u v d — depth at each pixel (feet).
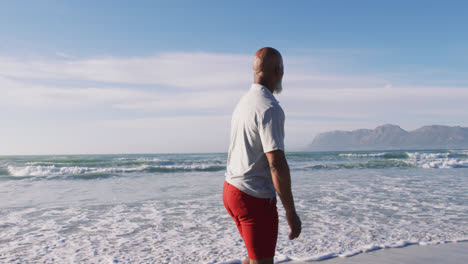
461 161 69.97
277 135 5.15
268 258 5.54
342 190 30.09
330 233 14.90
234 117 5.95
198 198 25.94
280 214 19.54
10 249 12.85
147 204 23.16
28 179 41.60
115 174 47.70
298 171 54.39
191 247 12.95
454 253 12.12
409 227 16.07
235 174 5.66
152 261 11.29
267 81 5.89
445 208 21.27
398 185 33.99
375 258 11.50
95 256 11.93
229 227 16.46
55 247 13.12
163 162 69.87
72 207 22.08
